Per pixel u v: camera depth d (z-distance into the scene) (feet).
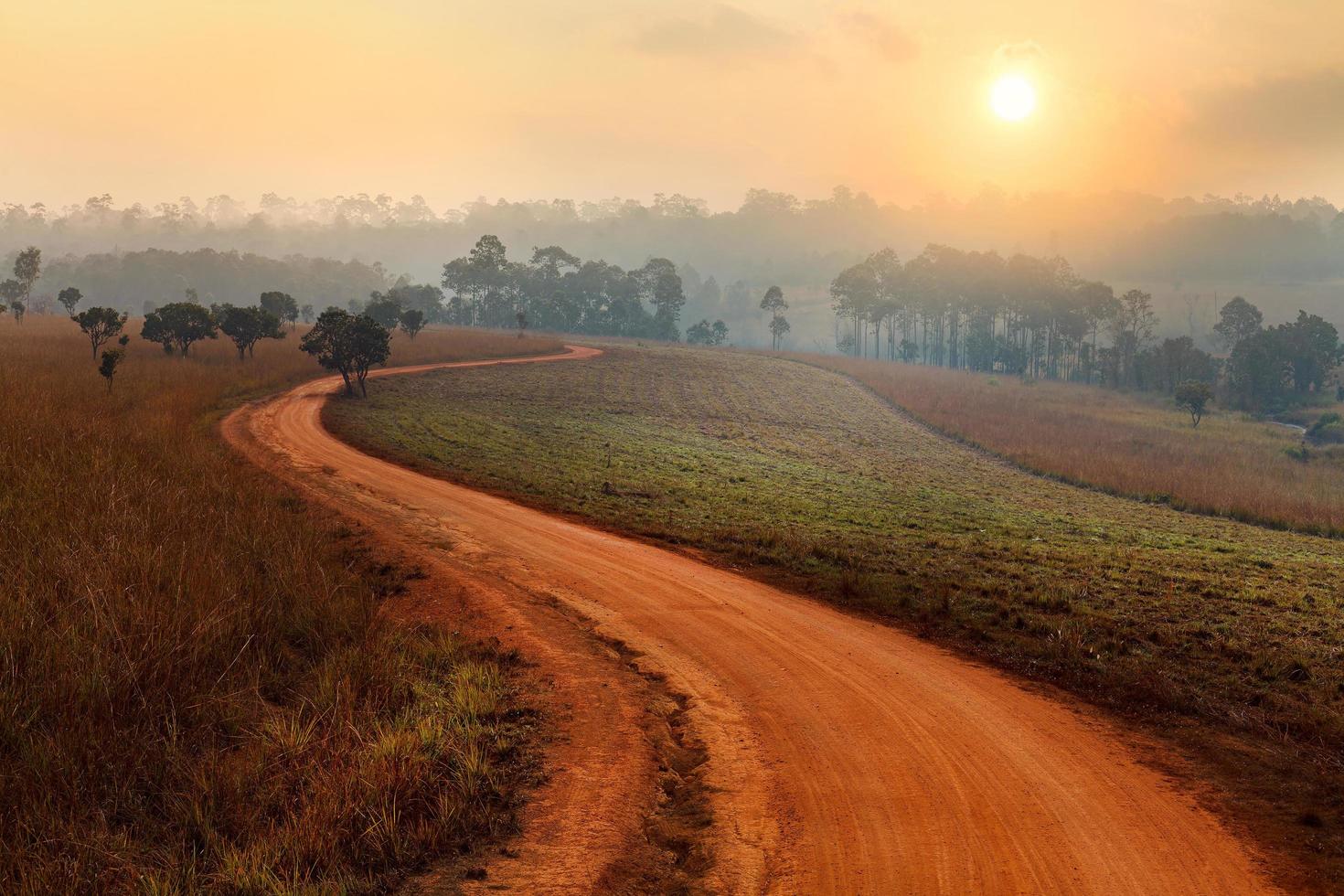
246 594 47.83
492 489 99.09
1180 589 64.18
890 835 28.71
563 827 29.09
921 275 563.48
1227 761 34.68
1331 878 25.94
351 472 102.83
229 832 28.40
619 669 44.47
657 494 102.32
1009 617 54.90
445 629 49.16
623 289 627.87
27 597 42.47
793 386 303.07
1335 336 402.72
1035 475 167.43
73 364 176.24
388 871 26.43
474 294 604.08
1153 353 468.34
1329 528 116.16
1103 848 27.91
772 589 61.87
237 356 238.27
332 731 34.22
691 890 25.89
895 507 107.96
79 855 25.73
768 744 35.94
